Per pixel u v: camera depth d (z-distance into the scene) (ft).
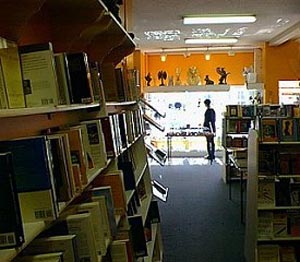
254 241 14.74
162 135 42.09
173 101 44.42
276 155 14.66
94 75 8.48
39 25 7.11
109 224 7.70
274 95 38.11
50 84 5.23
